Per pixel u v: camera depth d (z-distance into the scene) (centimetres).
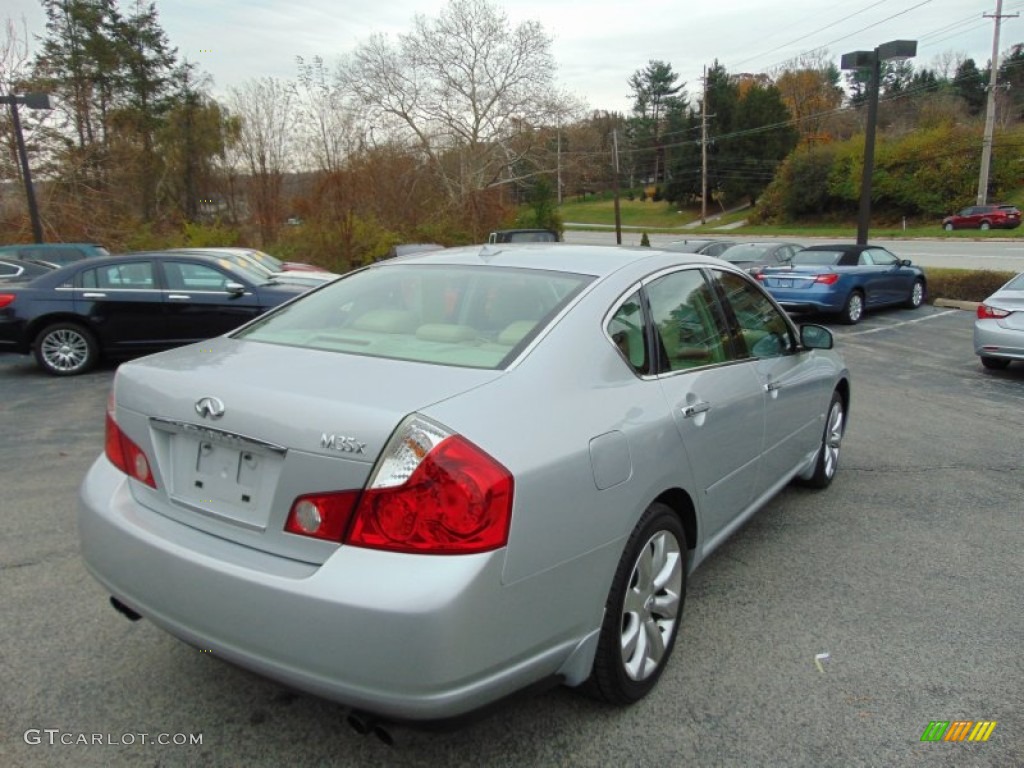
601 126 9450
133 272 917
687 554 300
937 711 262
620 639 248
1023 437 618
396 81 4103
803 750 241
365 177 2773
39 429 642
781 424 384
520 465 202
